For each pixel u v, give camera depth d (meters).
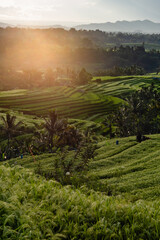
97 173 19.19
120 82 147.38
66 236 5.96
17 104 94.25
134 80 149.25
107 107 95.38
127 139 31.98
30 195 7.66
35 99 101.12
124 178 17.52
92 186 15.02
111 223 6.68
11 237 5.47
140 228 6.62
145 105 66.69
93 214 6.91
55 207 6.95
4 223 5.67
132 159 23.31
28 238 5.54
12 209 6.38
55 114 34.00
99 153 26.81
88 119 81.44
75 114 86.69
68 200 7.31
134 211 7.33
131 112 62.50
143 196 13.76
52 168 19.50
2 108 83.94
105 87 139.12
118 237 6.16
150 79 148.75
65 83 173.88
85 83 161.75
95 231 6.21
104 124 63.34
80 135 33.47
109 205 7.48
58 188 8.87
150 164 20.39
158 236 6.28
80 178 15.76
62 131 33.53
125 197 13.58
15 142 44.22
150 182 15.93
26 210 6.54
